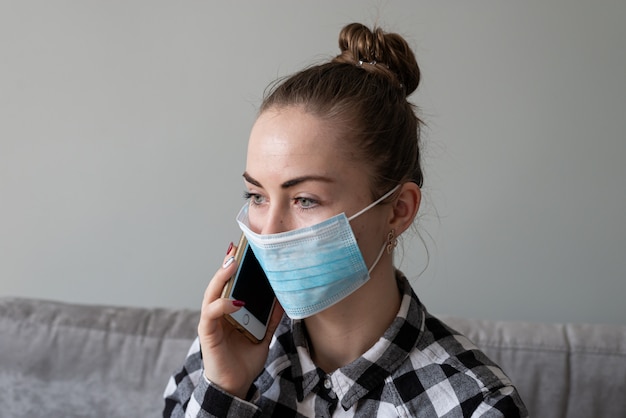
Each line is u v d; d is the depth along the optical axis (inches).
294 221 34.6
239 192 76.5
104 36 75.4
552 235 74.1
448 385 36.4
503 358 59.6
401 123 36.4
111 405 61.8
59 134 77.2
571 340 59.8
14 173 78.1
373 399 37.0
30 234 79.1
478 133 73.2
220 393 37.0
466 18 71.9
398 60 39.0
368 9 72.9
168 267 78.7
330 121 33.5
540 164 73.2
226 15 74.1
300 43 73.8
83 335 63.1
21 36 76.0
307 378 37.9
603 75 71.5
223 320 38.4
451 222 74.7
